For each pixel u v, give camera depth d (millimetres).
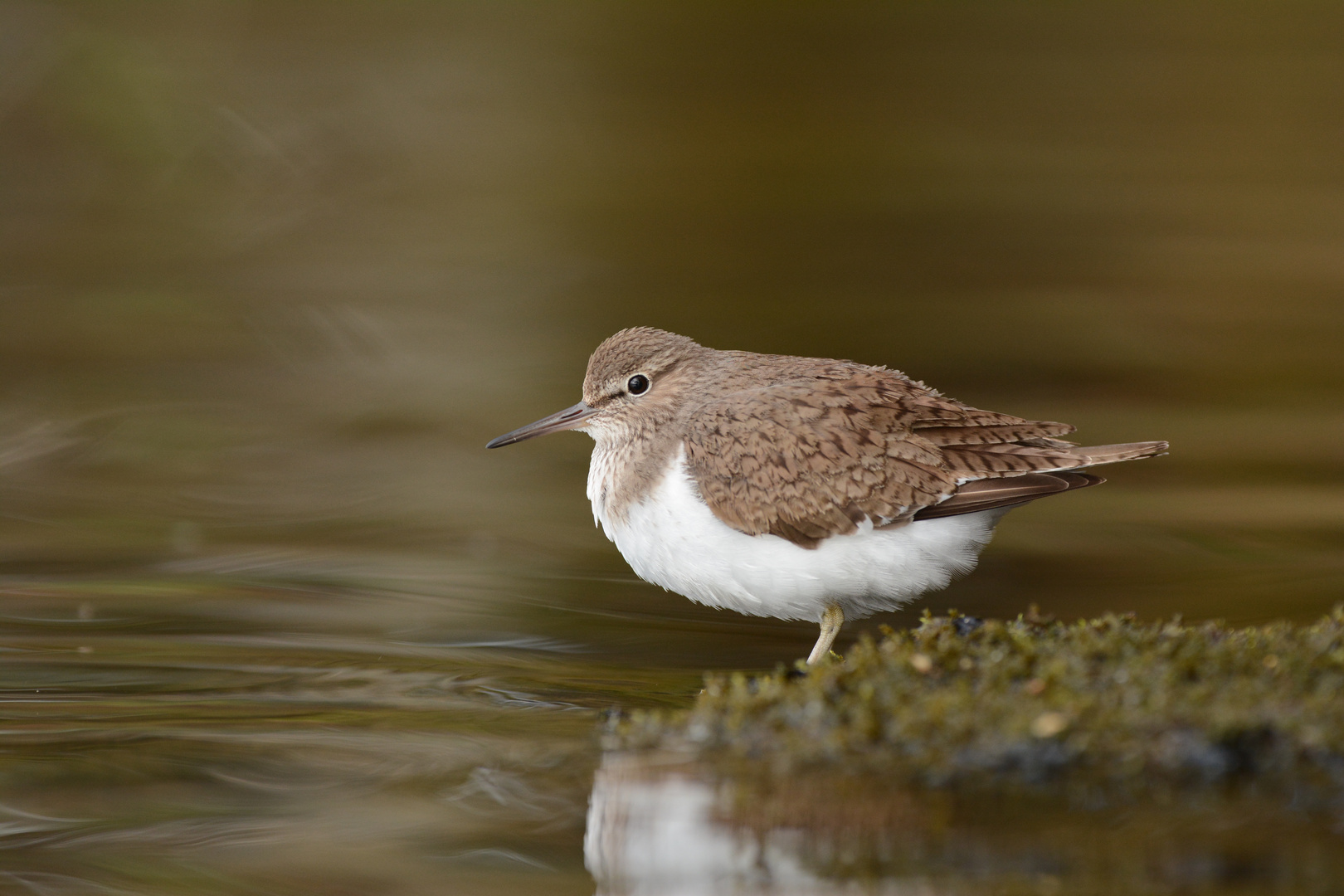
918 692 7875
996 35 36312
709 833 7121
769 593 10195
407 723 9156
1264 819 6812
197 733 8977
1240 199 26344
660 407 10938
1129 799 7012
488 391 19141
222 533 14383
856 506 9914
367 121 29328
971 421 10281
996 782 7203
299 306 22016
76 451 16922
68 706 9477
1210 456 16547
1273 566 13305
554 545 14336
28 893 7094
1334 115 30172
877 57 34219
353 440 17609
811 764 7539
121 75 28609
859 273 23453
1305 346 20250
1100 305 21953
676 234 25266
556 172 28109
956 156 28875
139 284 23016
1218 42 35375
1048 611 12211
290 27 33312
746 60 33938
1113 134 29781
